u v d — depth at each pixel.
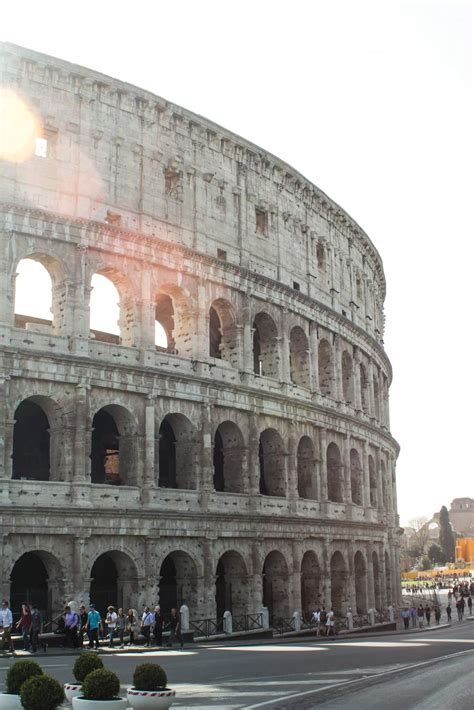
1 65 67.69
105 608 71.44
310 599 87.38
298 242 93.19
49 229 68.00
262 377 83.12
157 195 76.69
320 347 97.56
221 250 81.88
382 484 110.44
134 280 73.25
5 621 55.47
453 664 48.34
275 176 90.50
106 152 73.38
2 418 62.59
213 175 82.25
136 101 76.31
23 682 27.38
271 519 79.62
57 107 70.75
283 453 84.25
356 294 107.31
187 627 68.12
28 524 62.28
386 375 122.88
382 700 34.47
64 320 68.12
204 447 75.06
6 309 64.56
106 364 68.38
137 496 69.38
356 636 79.38
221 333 83.00
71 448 66.06
